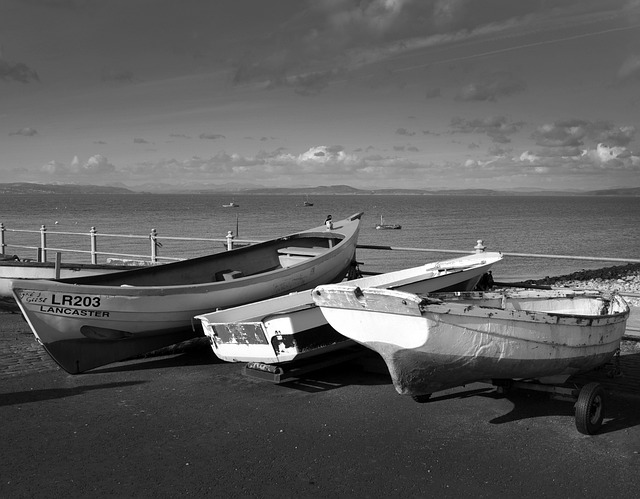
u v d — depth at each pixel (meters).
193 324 7.62
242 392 6.20
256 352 6.29
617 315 5.76
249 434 5.02
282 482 4.14
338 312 5.18
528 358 5.11
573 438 4.89
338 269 9.91
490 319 4.88
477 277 8.73
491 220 88.69
